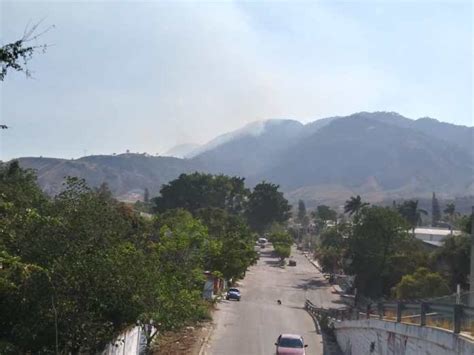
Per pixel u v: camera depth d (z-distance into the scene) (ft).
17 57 32.01
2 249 47.96
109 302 52.65
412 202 398.21
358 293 231.91
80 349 50.49
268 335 123.95
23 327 47.16
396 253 226.58
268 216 517.14
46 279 47.47
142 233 76.23
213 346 105.91
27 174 124.77
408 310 62.90
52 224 52.31
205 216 325.62
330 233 352.69
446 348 47.29
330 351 111.45
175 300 73.77
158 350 92.22
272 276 314.96
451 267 189.67
